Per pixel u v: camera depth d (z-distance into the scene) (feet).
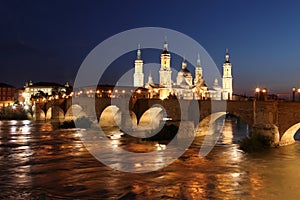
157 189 126.41
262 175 147.54
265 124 219.00
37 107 508.53
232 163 172.76
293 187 129.49
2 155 194.90
